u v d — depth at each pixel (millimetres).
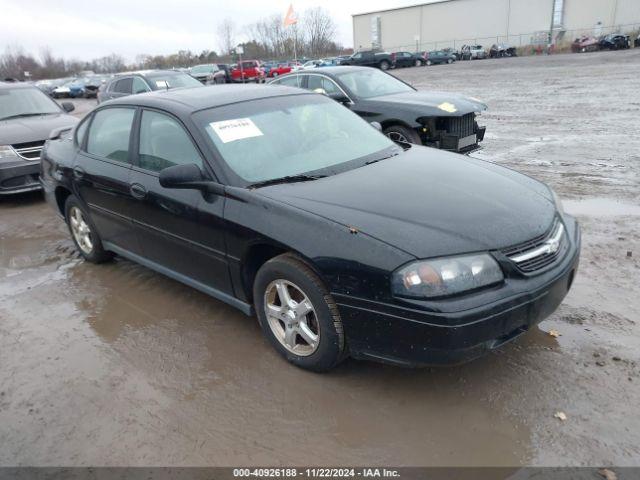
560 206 3535
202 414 2977
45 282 4902
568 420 2750
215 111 3871
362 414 2896
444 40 67312
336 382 3164
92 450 2771
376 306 2752
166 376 3338
